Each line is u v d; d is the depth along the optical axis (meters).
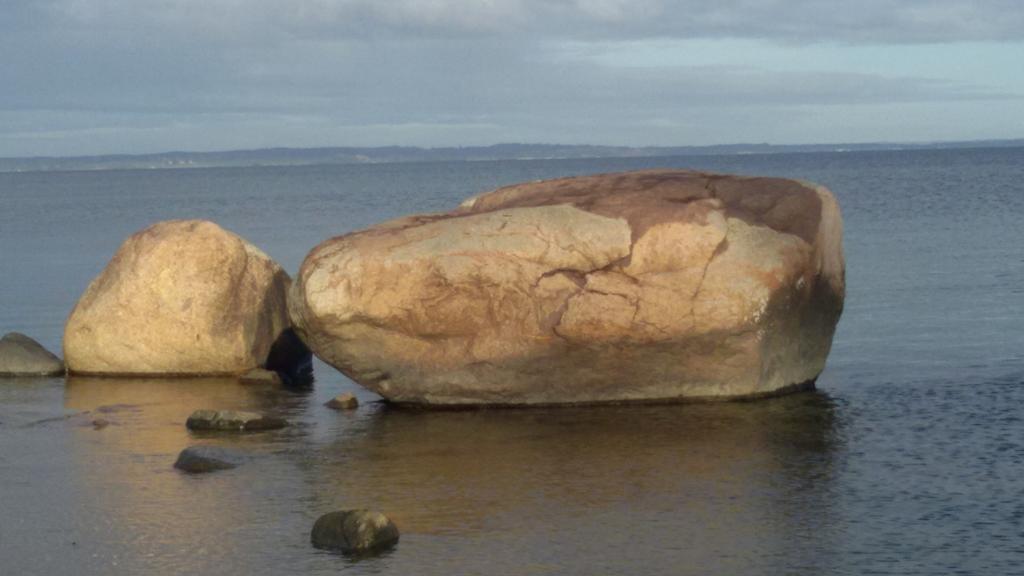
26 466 13.83
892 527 11.32
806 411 15.78
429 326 16.17
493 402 16.47
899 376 17.91
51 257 39.47
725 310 15.76
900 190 70.12
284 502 12.37
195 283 19.23
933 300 25.20
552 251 16.05
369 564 10.61
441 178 131.75
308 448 14.50
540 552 10.81
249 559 10.79
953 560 10.52
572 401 16.38
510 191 17.45
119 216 65.00
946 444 14.04
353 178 143.50
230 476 13.34
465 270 15.99
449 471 13.38
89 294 19.92
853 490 12.41
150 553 10.98
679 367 16.17
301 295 16.30
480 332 16.19
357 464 13.73
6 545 11.26
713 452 13.90
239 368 19.25
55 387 18.50
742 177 17.08
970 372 18.03
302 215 62.19
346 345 16.38
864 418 15.35
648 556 10.68
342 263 16.14
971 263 31.22
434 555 10.79
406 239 16.34
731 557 10.64
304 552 10.93
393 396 16.67
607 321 15.79
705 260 15.90
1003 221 44.06
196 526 11.67
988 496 12.12
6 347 19.80
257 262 19.89
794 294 16.17
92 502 12.46
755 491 12.43
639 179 17.19
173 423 15.91
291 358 20.00
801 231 16.45
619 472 13.19
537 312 15.96
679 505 12.03
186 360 19.19
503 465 13.56
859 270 30.64
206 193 100.50
